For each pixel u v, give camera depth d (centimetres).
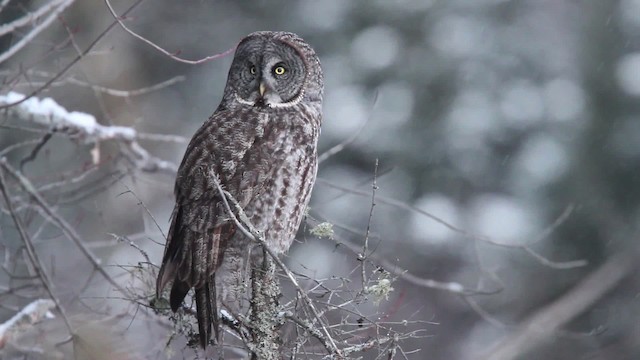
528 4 2331
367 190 2006
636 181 2142
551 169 2164
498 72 2258
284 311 728
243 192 815
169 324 932
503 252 2042
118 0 1748
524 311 1994
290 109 867
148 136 1084
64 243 1422
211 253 789
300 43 891
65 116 1024
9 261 1021
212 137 833
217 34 2331
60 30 1238
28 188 973
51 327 980
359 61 2209
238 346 769
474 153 2158
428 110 2166
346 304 721
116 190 1512
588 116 2200
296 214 845
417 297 1938
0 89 995
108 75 1711
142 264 834
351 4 2256
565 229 2098
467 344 1914
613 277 2020
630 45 2239
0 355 949
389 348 724
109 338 955
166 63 2277
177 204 817
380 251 1947
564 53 2289
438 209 2067
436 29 2241
